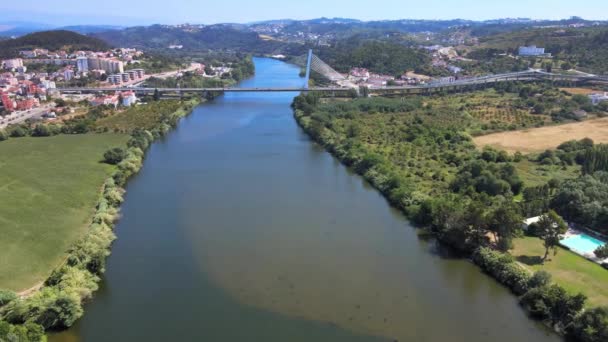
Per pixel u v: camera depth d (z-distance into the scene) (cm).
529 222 12019
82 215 13412
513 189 14775
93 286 9638
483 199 13175
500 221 10731
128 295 9669
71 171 17100
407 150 19738
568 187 12825
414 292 9825
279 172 17925
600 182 13062
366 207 14438
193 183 16550
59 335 8400
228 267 10800
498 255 10362
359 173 17788
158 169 18175
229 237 12288
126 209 14138
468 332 8550
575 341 8112
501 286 9956
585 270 9925
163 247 11731
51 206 13725
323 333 8550
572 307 8388
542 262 10325
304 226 12988
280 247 11756
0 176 16200
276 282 10194
